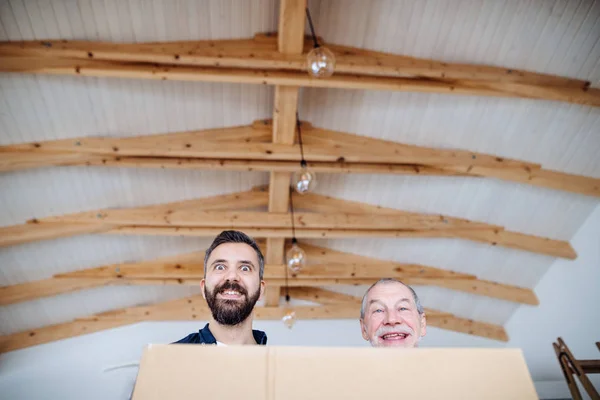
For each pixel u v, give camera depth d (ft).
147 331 21.67
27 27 10.64
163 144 13.65
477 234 17.06
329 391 2.12
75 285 18.42
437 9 11.21
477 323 22.09
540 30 11.41
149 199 16.46
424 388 2.14
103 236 17.56
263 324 21.85
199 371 2.16
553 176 14.53
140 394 2.10
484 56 12.11
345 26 11.91
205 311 22.13
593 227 16.12
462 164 14.38
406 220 17.10
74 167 14.40
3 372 19.83
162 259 19.47
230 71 11.62
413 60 12.09
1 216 15.06
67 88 12.08
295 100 12.46
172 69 11.44
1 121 12.31
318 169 14.38
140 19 11.02
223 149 13.80
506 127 13.79
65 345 20.93
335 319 22.43
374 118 14.17
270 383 2.14
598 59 11.78
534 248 17.03
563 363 12.70
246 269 3.99
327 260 19.81
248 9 11.34
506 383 2.17
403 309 4.40
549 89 12.05
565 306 17.72
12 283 17.89
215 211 16.75
